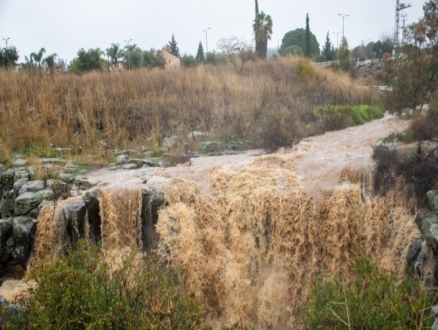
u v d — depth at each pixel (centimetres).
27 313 637
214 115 1731
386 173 1021
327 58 4625
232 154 1452
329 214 1009
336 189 1034
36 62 2792
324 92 2150
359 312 616
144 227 1015
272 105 1844
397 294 655
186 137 1579
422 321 620
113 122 1616
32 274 694
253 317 1007
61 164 1298
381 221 987
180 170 1216
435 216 888
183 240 987
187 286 969
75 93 1781
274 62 2878
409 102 1703
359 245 995
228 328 955
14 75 1850
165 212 1012
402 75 1719
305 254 1013
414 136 1298
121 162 1341
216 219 1041
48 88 1770
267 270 1041
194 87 2005
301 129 1639
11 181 1167
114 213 1004
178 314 650
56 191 1059
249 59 2919
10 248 1005
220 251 1020
